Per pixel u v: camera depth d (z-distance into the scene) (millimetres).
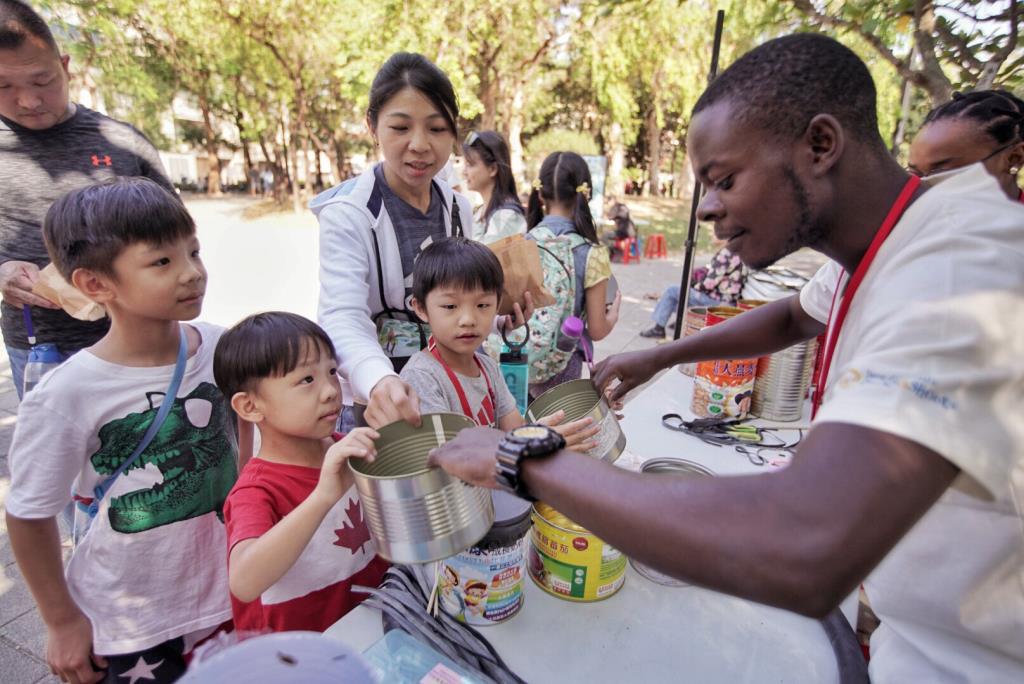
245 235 12727
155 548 1270
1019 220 629
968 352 559
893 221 714
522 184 16469
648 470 1264
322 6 11172
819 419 592
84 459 1204
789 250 755
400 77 1442
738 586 546
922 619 805
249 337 1076
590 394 1255
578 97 19938
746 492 559
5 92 1669
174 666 1312
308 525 918
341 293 1421
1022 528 702
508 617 1004
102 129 1948
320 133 18297
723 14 2564
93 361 1193
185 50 13273
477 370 1485
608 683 895
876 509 519
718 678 916
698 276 4629
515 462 680
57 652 1215
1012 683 761
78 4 10086
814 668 944
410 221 1613
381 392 1033
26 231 1859
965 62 2240
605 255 2375
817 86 678
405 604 970
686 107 16297
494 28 11469
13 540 1154
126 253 1116
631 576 1143
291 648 611
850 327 766
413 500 782
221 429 1348
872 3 2119
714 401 1823
